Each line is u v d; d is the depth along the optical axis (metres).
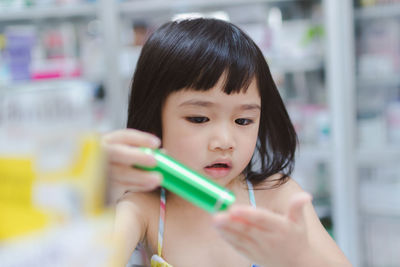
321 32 1.89
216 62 0.57
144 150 0.36
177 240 0.69
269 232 0.33
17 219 0.19
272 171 0.78
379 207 1.88
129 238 0.63
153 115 0.63
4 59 1.94
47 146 0.21
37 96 1.81
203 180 0.35
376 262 1.91
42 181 0.20
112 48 1.93
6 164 0.20
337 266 0.39
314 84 2.04
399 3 1.76
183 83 0.57
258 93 0.62
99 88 2.11
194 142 0.56
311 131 1.94
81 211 0.20
